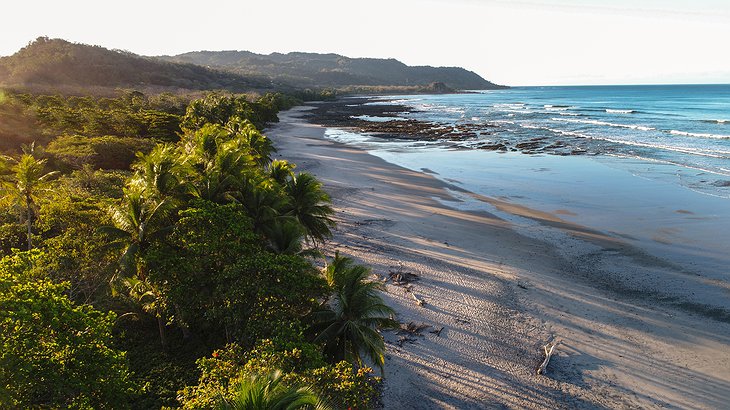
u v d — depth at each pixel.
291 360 14.70
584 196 46.44
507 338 22.42
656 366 20.44
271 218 23.64
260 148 50.06
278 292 18.02
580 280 28.36
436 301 25.66
